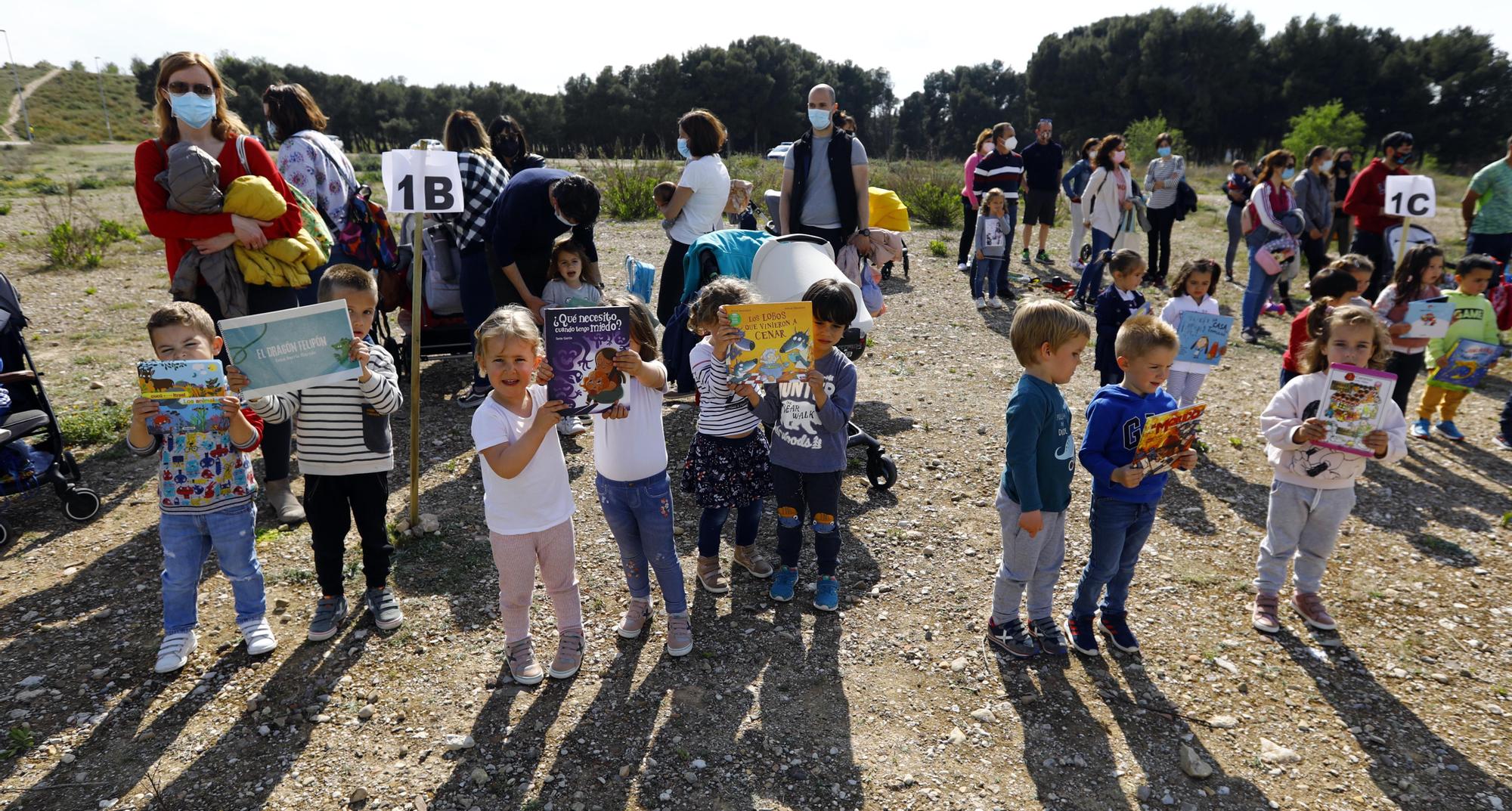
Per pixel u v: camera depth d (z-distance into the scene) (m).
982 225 9.51
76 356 7.16
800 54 75.56
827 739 3.09
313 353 3.23
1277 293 10.87
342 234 5.58
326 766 2.91
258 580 3.48
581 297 5.43
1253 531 4.78
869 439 5.11
